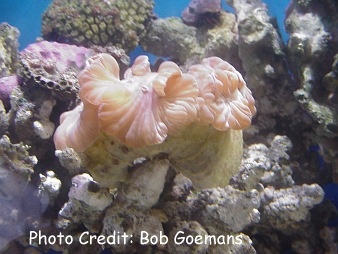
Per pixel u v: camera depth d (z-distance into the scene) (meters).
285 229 0.41
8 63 0.49
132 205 0.30
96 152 0.27
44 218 0.37
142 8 0.54
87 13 0.51
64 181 0.39
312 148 0.45
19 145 0.36
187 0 0.60
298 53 0.40
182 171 0.30
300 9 0.42
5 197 0.36
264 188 0.39
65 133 0.27
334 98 0.39
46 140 0.40
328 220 0.43
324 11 0.41
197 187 0.30
